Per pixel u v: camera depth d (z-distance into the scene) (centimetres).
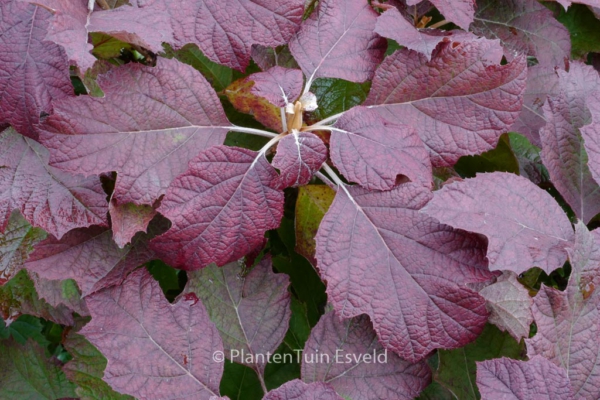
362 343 95
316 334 95
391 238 93
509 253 91
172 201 90
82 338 103
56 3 87
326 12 98
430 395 101
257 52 100
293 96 94
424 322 92
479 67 95
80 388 102
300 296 105
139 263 95
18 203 92
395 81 97
